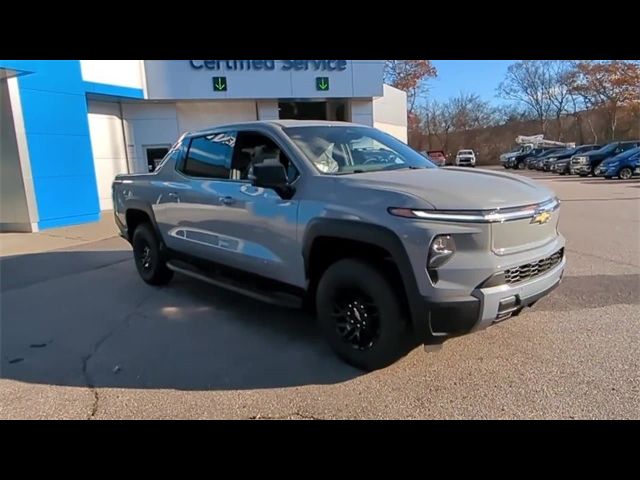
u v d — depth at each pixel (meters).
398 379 3.25
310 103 17.53
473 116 60.47
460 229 2.84
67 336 4.33
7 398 3.19
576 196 14.45
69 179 11.81
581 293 4.88
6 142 10.67
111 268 7.10
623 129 45.41
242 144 4.31
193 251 4.86
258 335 4.16
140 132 15.78
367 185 3.25
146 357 3.78
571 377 3.17
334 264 3.41
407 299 2.99
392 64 48.00
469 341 3.79
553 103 55.94
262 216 3.87
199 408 2.98
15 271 7.10
